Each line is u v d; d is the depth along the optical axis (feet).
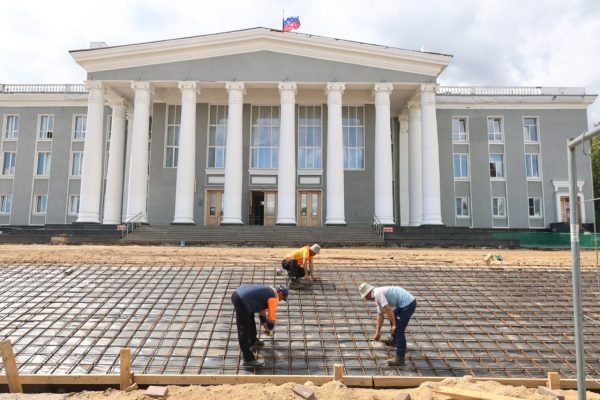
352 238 69.26
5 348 20.65
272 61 80.53
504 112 104.32
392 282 37.88
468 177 102.58
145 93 79.00
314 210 89.30
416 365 23.93
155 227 72.13
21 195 105.29
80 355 24.76
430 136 78.89
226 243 65.51
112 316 30.07
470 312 31.73
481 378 22.22
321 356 24.75
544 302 33.99
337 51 80.43
